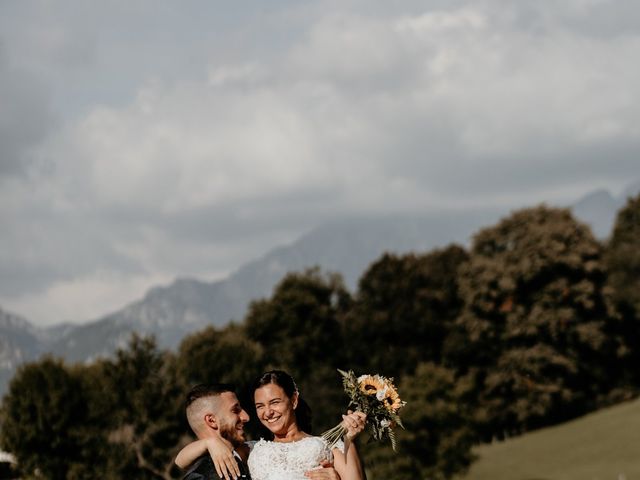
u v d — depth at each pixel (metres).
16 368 45.69
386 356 73.44
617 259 68.19
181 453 6.63
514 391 68.81
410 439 48.03
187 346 48.28
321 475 6.97
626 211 72.31
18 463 44.62
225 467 6.38
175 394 44.34
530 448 61.66
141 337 44.91
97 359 46.47
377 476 48.94
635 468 50.41
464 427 49.91
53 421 44.00
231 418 6.64
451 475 48.78
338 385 54.00
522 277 67.38
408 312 75.25
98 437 43.84
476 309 70.06
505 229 69.94
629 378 71.25
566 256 66.31
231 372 46.59
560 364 67.00
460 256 79.19
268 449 7.10
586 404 69.12
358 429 7.29
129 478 43.28
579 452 57.22
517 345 68.56
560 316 66.44
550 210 69.75
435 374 50.31
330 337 74.81
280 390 7.22
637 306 67.81
